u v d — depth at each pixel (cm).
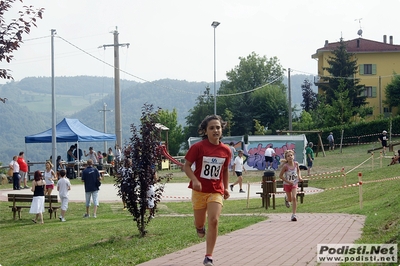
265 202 2127
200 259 943
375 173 2928
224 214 1938
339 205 1956
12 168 3431
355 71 7469
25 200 2133
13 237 1705
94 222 1923
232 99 9050
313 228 1292
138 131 1362
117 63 4284
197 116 9300
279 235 1195
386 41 8719
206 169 850
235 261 901
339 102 6688
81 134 4153
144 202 1365
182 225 1558
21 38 1259
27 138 4159
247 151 4350
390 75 7794
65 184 2095
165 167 4894
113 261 978
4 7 1236
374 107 7456
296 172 1529
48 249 1410
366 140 6203
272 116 8725
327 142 6141
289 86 5712
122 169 1361
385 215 1328
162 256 1000
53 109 3919
